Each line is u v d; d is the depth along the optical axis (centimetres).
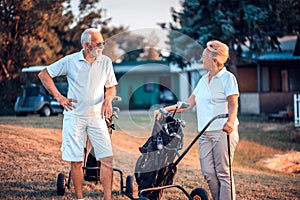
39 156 624
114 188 522
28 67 1167
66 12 1368
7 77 1148
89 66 421
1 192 486
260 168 797
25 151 632
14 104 1174
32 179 536
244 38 1448
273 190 568
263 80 1789
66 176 554
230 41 1420
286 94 1625
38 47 1177
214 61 428
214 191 445
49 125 889
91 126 428
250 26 1388
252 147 981
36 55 1179
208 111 430
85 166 511
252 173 696
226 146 425
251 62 1584
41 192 500
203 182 580
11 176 537
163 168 438
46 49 1205
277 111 1634
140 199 412
